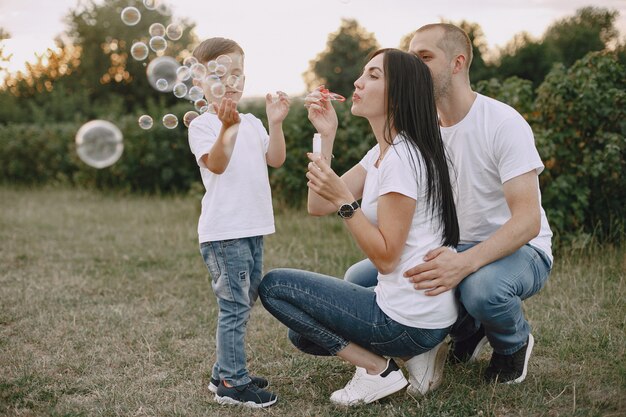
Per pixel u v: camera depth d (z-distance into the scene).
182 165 8.55
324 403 2.21
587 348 2.58
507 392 2.18
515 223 2.13
